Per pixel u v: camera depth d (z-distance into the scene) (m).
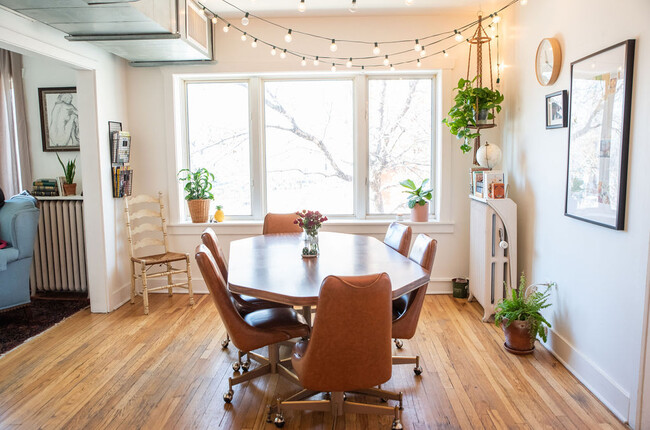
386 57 4.05
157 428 2.40
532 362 3.10
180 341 3.52
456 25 4.36
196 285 4.77
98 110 4.05
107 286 4.18
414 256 2.91
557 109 3.08
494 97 3.85
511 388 2.76
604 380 2.56
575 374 2.88
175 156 4.63
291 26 4.41
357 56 4.42
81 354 3.29
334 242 3.50
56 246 4.69
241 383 2.88
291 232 4.07
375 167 4.75
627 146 2.33
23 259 3.85
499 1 4.03
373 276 2.04
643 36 2.21
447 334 3.59
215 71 4.49
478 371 2.98
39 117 4.89
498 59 4.30
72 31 3.37
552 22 3.19
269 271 2.63
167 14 3.34
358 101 4.63
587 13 2.72
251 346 2.45
